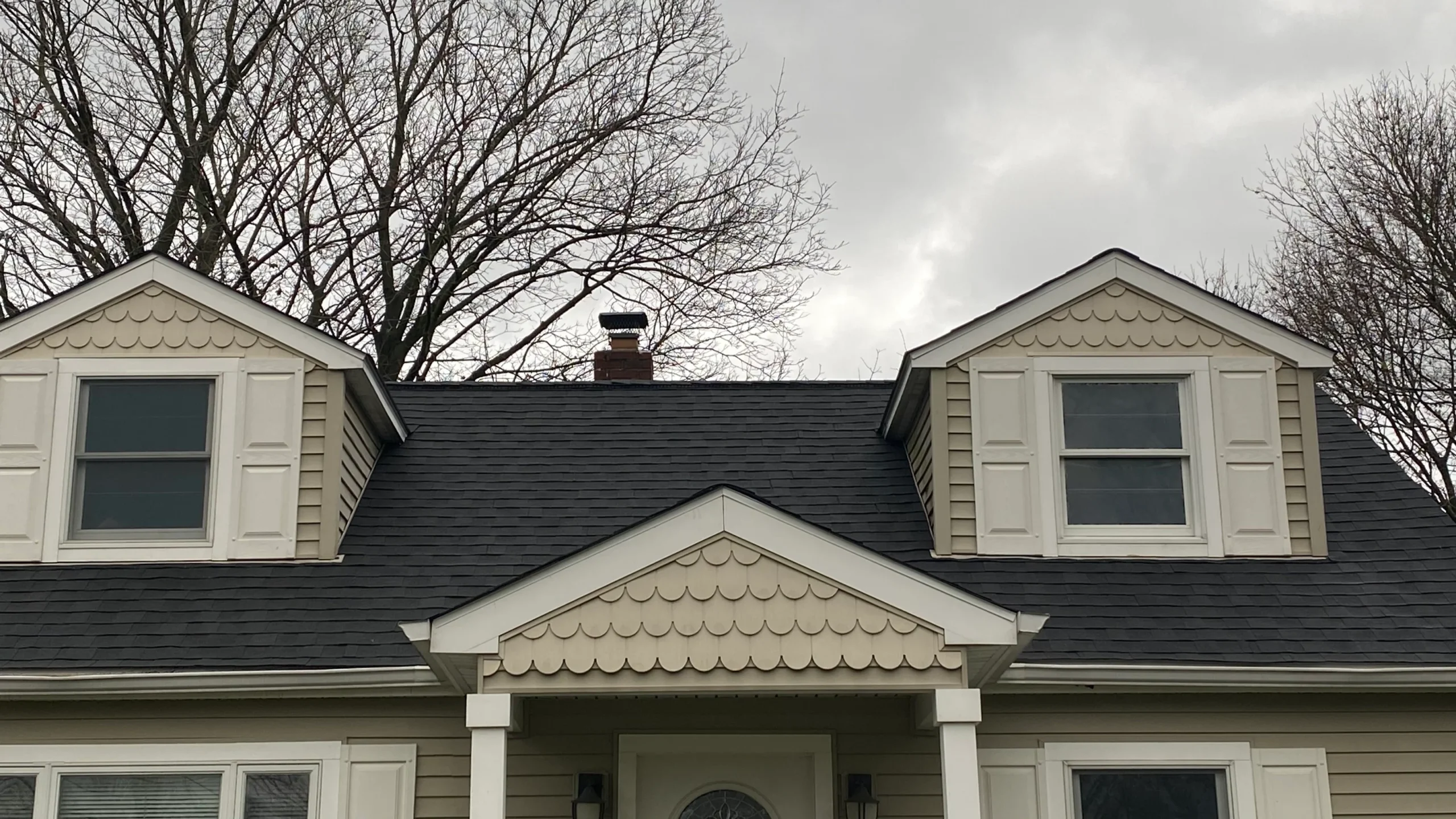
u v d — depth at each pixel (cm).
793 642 762
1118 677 881
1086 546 1017
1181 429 1054
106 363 1031
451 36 2294
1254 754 903
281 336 1040
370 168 2225
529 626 764
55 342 1036
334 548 999
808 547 776
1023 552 1015
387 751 896
